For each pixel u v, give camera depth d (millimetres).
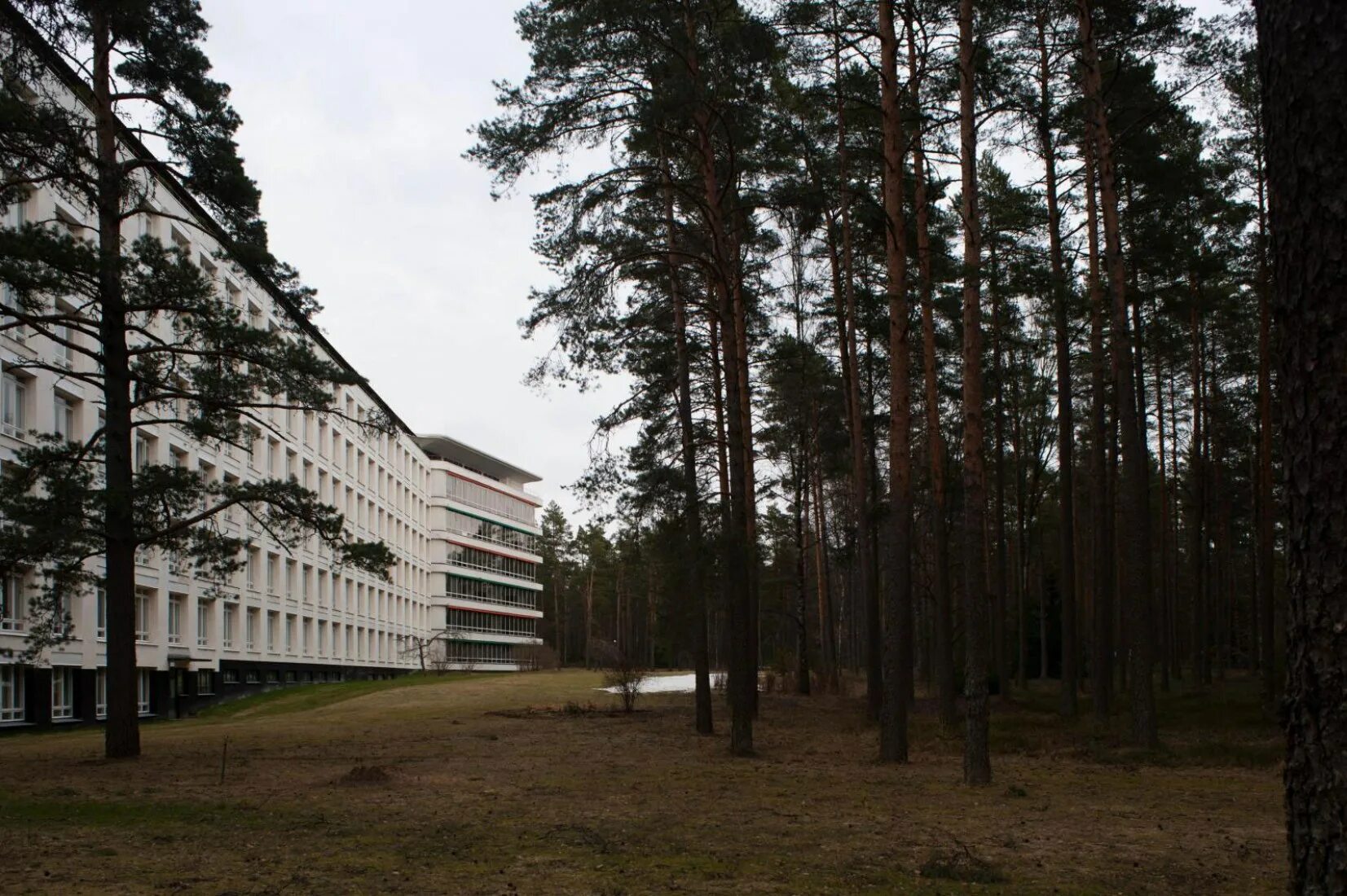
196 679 45875
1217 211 25203
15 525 17719
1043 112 19656
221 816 12469
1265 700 25297
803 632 39062
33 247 16828
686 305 26578
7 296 30766
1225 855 9914
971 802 13633
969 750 15602
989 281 23688
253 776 17141
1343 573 3512
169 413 40781
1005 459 45094
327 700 45969
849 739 23906
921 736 23547
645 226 24578
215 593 21094
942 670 25141
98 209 18734
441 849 10195
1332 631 3516
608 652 39344
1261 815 12516
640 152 23125
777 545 59219
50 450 18297
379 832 11234
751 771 17672
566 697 42344
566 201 19781
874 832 11234
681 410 25266
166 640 41969
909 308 25688
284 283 19469
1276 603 40812
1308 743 3584
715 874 8930
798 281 31625
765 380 33938
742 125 19719
